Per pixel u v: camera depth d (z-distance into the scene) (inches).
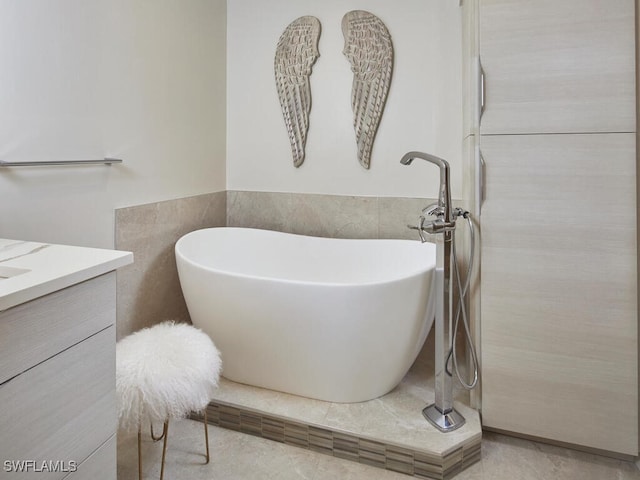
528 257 69.2
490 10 68.2
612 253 65.4
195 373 56.6
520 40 67.1
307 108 108.1
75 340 39.3
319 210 110.0
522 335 70.3
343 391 74.3
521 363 70.7
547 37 65.8
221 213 116.1
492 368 72.3
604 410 67.4
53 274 37.3
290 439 71.9
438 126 98.3
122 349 59.6
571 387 68.6
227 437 74.0
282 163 112.6
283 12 109.7
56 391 37.4
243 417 74.6
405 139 101.7
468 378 81.0
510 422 72.1
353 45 103.0
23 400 34.2
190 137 102.7
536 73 66.7
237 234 109.0
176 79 97.1
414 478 64.6
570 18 64.6
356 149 105.7
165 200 95.0
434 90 98.1
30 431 35.0
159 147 92.5
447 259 69.6
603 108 64.2
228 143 117.6
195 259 98.7
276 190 113.7
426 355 96.4
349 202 107.1
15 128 61.6
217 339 79.0
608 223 65.2
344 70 105.2
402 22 100.0
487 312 71.9
